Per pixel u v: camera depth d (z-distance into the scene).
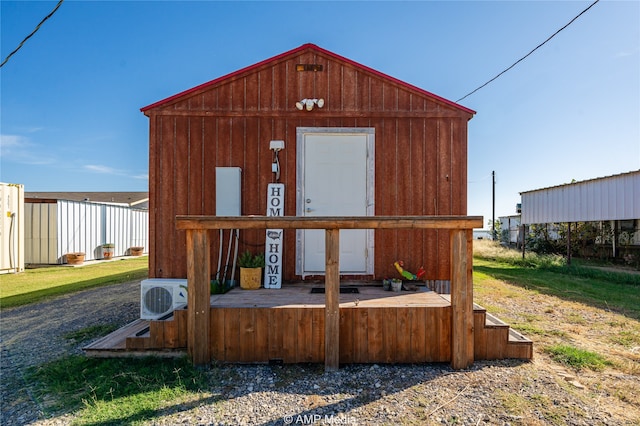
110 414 2.21
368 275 4.36
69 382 2.68
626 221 10.89
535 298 5.80
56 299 5.88
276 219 2.91
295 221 2.90
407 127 4.44
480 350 3.08
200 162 4.41
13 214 9.20
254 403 2.35
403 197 4.41
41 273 9.19
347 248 4.38
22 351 3.40
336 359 2.88
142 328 3.79
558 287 6.86
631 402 2.34
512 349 3.09
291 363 3.01
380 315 3.01
